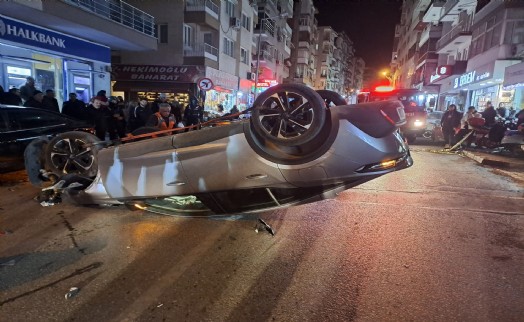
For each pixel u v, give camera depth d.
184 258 3.55
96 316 2.60
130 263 3.42
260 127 3.62
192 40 26.31
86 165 5.46
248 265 3.42
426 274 3.29
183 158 4.00
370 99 19.53
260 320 2.58
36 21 12.42
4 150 6.46
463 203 5.64
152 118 6.43
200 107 14.47
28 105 9.05
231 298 2.85
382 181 7.24
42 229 4.25
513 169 8.97
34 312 2.63
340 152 3.63
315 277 3.21
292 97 3.66
